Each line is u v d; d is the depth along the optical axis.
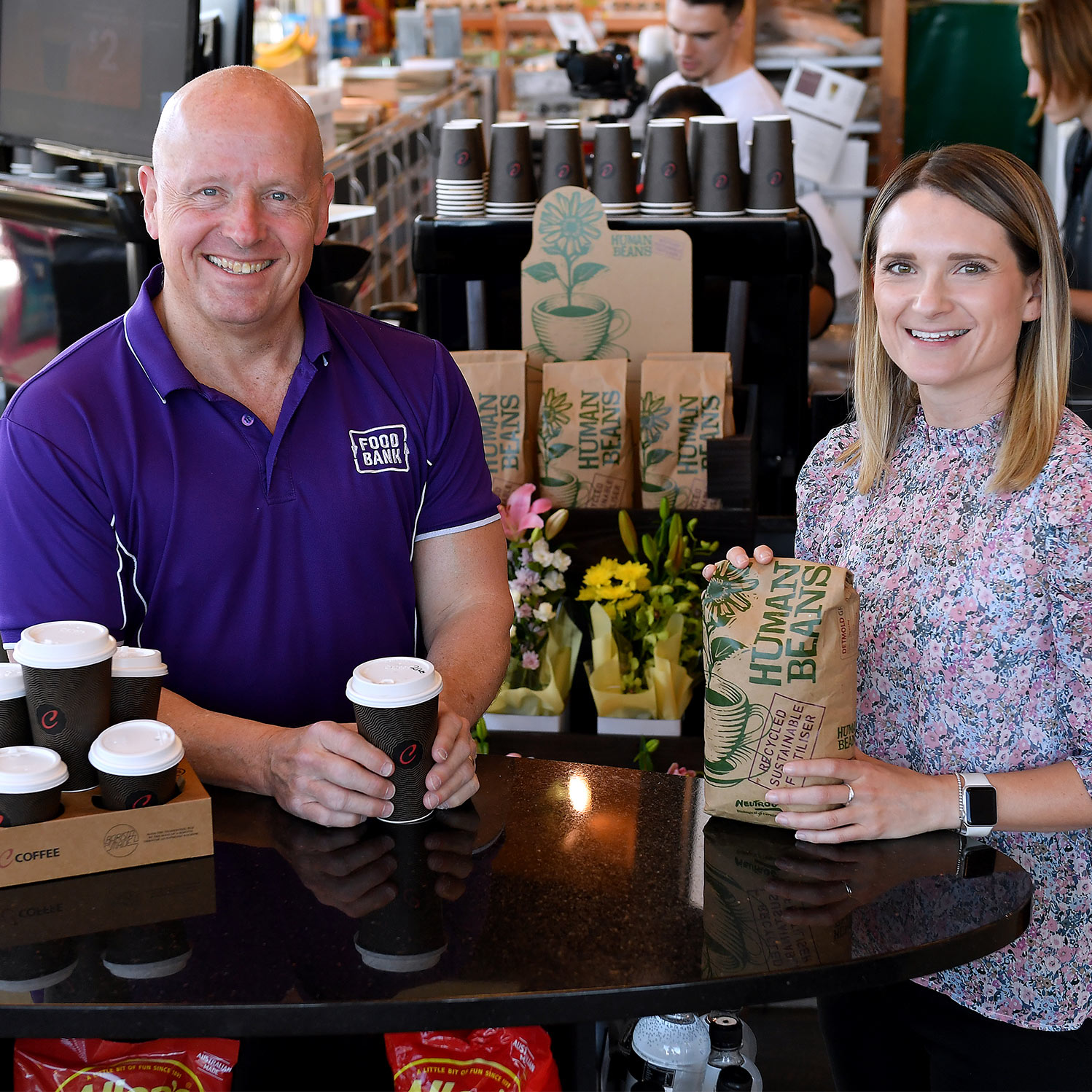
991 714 1.51
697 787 1.52
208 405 1.62
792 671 1.36
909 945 1.18
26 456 1.55
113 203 2.70
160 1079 1.29
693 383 2.62
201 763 1.50
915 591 1.56
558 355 2.81
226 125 1.52
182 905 1.25
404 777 1.39
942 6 6.60
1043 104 3.50
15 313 3.47
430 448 1.78
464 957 1.16
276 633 1.69
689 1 4.17
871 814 1.37
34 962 1.15
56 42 3.05
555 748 2.53
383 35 7.82
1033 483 1.46
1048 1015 1.54
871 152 6.08
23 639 1.32
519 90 6.00
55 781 1.28
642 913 1.23
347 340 1.74
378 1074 1.55
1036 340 1.49
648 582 2.49
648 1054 1.58
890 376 1.62
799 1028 2.57
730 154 2.77
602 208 2.76
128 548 1.62
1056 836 1.53
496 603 1.82
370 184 4.15
